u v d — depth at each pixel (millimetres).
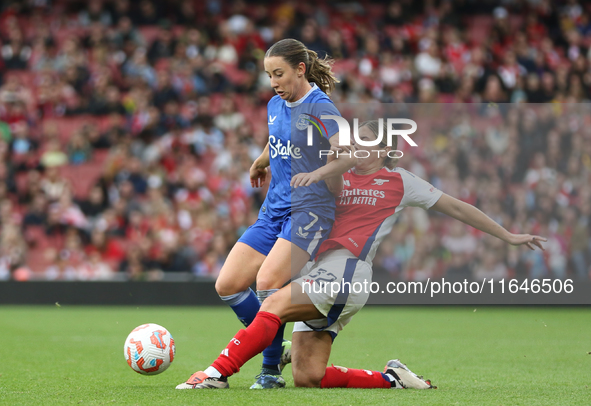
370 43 59125
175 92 53031
